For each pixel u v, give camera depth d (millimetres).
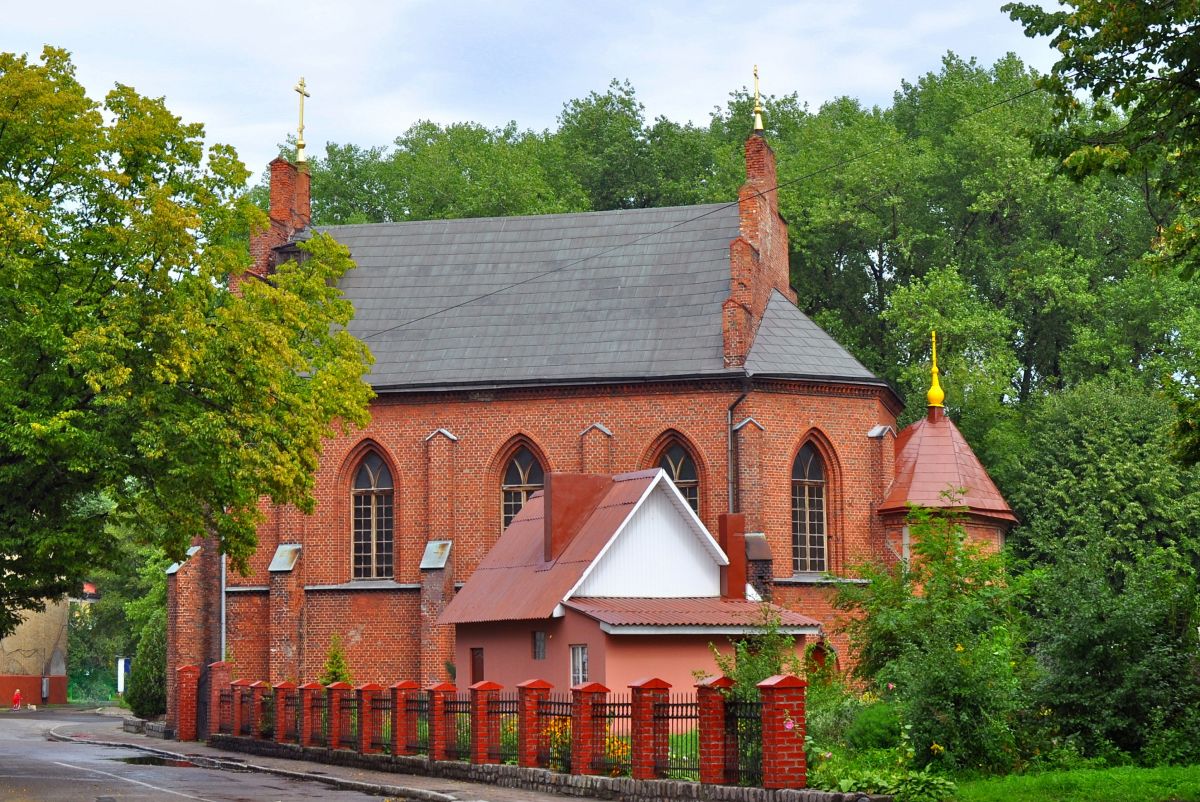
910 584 34031
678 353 51125
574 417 51312
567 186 78562
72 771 33625
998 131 69938
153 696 58281
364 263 57438
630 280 54094
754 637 34812
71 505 37219
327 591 52750
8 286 33375
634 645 38312
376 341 54531
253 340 36875
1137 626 26766
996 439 63531
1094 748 26562
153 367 34312
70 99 35219
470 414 52312
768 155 55094
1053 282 65750
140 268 34531
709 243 54250
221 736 44312
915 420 64938
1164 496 60375
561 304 54125
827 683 33344
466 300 55250
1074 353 69312
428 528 52000
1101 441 61844
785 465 50188
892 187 69938
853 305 73562
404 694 34594
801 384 50625
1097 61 27047
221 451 35219
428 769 32719
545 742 29391
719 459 49781
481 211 74188
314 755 37844
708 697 24625
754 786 23609
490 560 45844
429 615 50719
